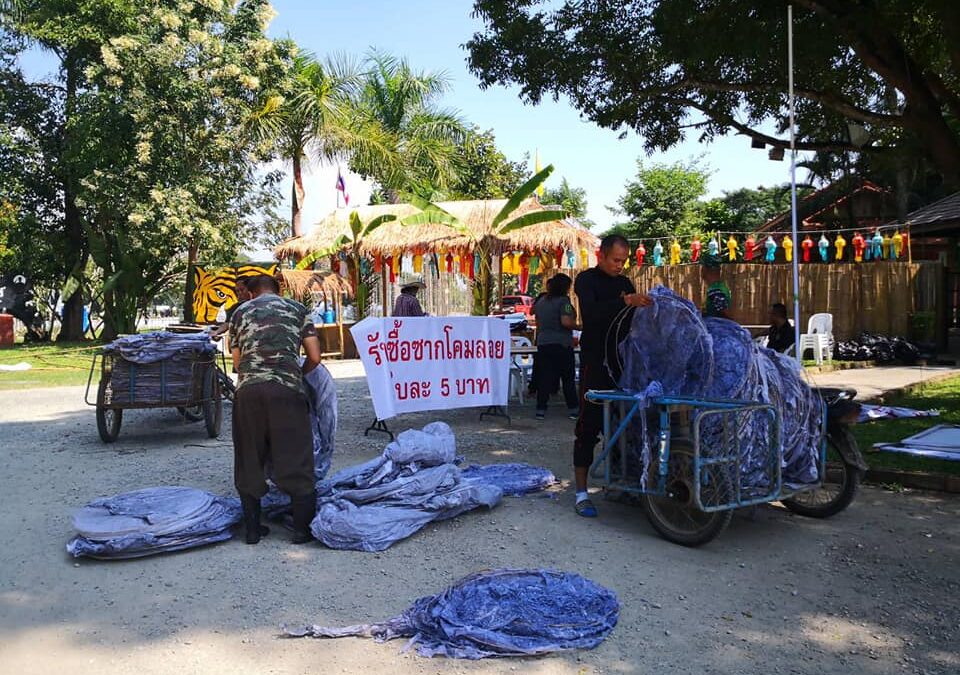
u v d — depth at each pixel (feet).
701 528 15.65
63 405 39.17
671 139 36.86
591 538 16.56
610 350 18.08
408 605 13.20
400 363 27.09
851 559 15.11
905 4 25.27
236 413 16.31
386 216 45.42
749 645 11.60
